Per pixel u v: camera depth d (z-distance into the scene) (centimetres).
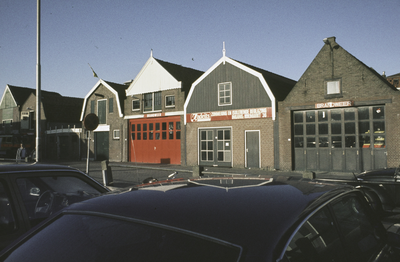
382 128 1328
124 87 2698
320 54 1477
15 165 326
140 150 2305
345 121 1420
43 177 324
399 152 1272
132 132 2370
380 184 668
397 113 1280
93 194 370
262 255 131
